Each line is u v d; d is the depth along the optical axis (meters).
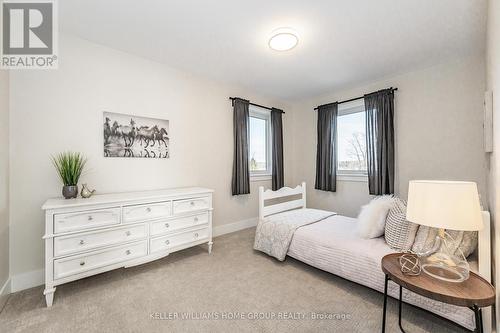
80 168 2.18
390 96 3.13
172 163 2.94
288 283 2.04
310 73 3.09
